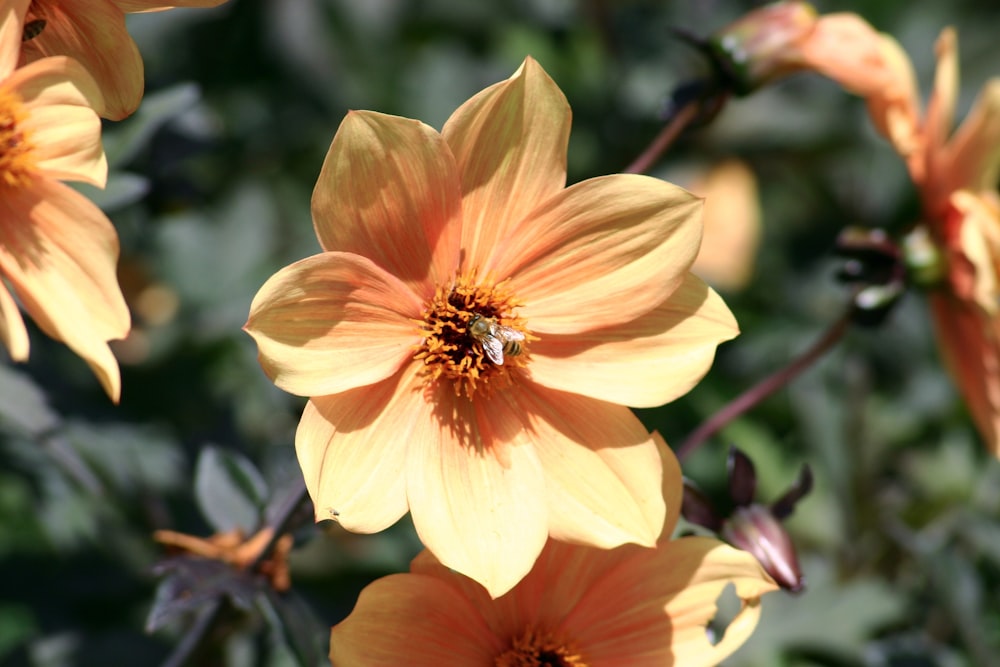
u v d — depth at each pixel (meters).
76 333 0.60
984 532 0.75
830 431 0.77
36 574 0.75
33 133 0.61
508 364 0.63
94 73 0.63
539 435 0.63
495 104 0.62
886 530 0.75
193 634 0.66
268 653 0.70
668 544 0.63
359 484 0.61
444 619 0.62
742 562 0.63
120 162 0.68
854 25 0.71
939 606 0.75
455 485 0.63
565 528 0.62
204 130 0.75
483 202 0.63
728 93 0.71
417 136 0.61
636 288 0.63
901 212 0.73
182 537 0.65
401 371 0.63
